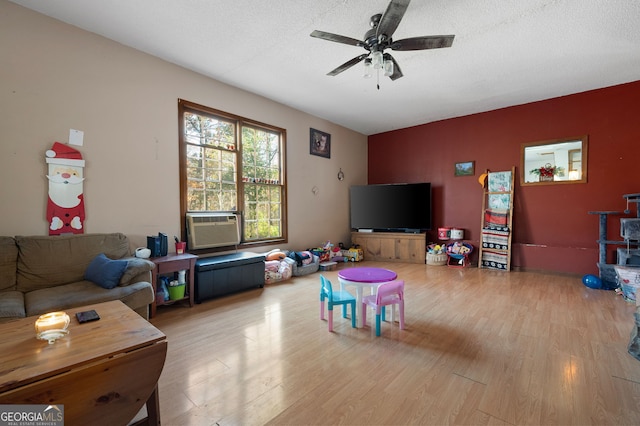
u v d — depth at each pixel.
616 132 3.82
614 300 3.07
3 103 2.28
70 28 2.58
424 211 5.23
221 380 1.68
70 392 0.94
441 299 3.15
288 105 4.61
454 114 5.04
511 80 3.67
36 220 2.43
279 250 4.30
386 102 4.47
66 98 2.57
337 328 2.42
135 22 2.54
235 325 2.48
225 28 2.61
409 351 2.01
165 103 3.21
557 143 4.24
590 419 1.34
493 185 4.77
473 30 2.61
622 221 3.47
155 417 1.22
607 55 3.04
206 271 3.10
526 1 2.23
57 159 2.52
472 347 2.06
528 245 4.46
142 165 3.04
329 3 2.27
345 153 5.84
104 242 2.62
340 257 5.26
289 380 1.68
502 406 1.44
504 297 3.21
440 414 1.39
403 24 2.52
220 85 3.71
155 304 2.70
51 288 2.18
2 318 1.68
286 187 4.63
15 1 2.29
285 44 2.87
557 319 2.56
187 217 3.41
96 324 1.28
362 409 1.43
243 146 4.10
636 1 2.21
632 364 1.81
